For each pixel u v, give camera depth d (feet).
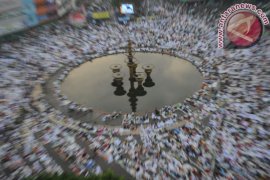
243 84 112.47
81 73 132.98
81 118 100.01
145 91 115.85
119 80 116.57
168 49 151.74
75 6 216.54
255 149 79.05
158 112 99.96
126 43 162.30
